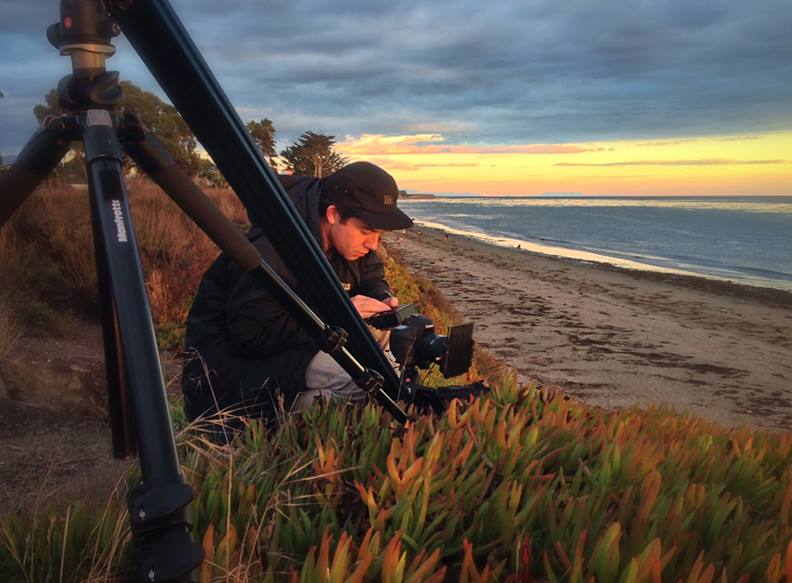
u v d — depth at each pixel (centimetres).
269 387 231
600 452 166
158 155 86
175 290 763
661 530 121
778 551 116
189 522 64
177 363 585
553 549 119
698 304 2805
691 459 172
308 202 243
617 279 3744
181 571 59
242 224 1398
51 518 129
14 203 82
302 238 127
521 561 116
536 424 179
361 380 167
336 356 157
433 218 16050
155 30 79
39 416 343
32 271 663
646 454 159
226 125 95
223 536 123
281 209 118
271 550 119
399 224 245
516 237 8956
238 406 233
